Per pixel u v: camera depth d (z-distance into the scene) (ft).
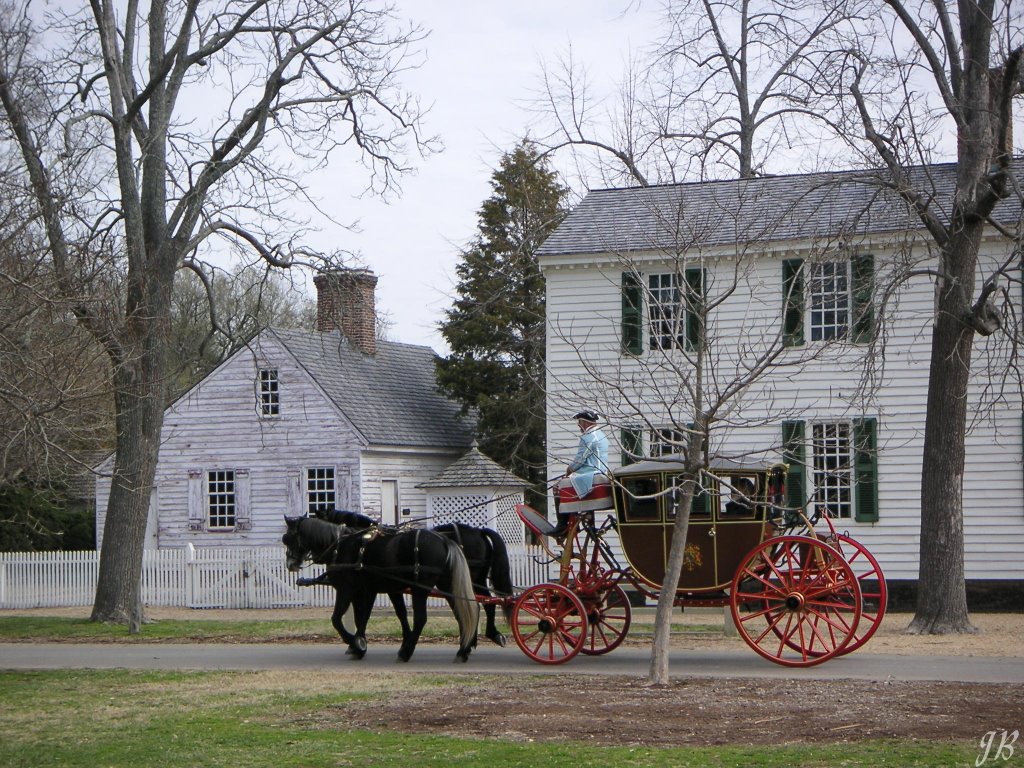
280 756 35.50
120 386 68.95
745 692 45.52
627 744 36.17
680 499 48.01
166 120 83.05
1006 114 64.59
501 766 33.42
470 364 135.54
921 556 69.67
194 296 173.58
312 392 123.44
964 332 68.44
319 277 98.37
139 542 83.87
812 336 87.56
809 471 87.40
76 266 60.75
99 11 81.71
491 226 135.33
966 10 69.41
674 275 58.44
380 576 58.59
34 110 67.72
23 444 50.67
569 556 56.90
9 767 35.06
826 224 85.15
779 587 55.83
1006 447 84.58
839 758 33.58
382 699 45.57
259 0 82.38
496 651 62.95
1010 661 55.57
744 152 109.91
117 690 50.11
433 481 111.96
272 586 96.27
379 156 86.79
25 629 80.84
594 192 100.32
